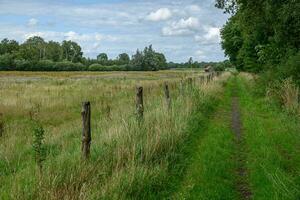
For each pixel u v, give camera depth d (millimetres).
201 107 20891
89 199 7582
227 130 16141
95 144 10883
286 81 21359
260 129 15797
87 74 100125
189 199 8750
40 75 90250
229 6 25422
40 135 8945
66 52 180000
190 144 13328
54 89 36156
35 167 9453
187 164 11211
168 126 12969
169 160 11086
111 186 8242
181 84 22438
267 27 26359
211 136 14742
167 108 15164
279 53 27734
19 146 13195
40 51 174000
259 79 31266
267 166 10703
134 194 8562
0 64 125062
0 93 30969
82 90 34938
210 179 9914
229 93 34719
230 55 69062
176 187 9430
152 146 10891
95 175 8844
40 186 7863
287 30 23781
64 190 7688
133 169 9070
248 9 24578
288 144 13461
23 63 128375
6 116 20297
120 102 23828
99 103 24469
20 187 8078
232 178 10266
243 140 14836
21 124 17969
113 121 14094
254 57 39719
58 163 9117
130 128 11695
